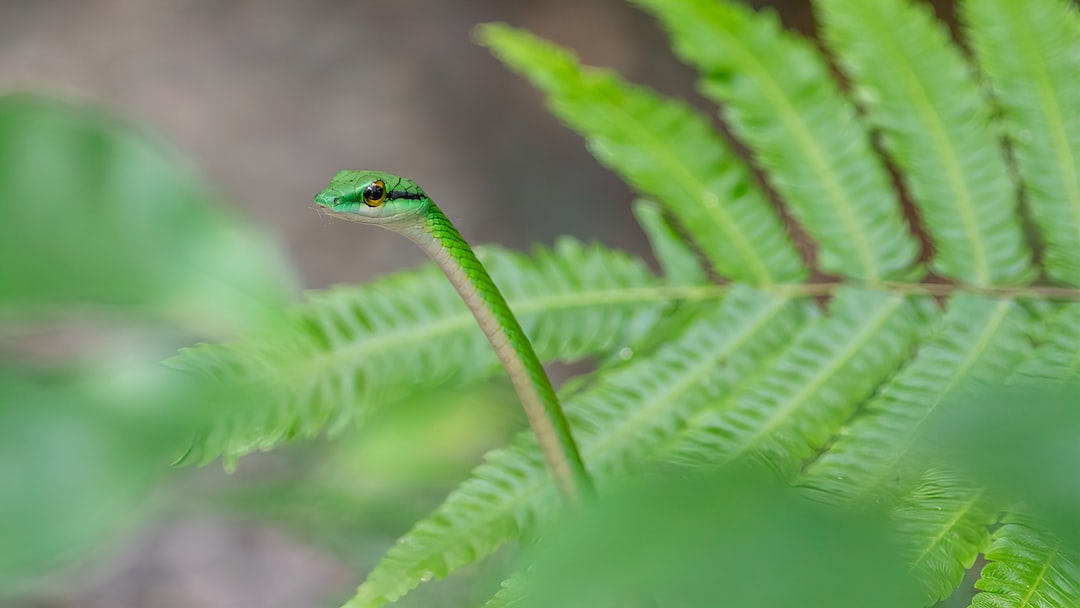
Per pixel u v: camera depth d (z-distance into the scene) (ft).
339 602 3.14
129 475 1.06
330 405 2.76
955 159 2.90
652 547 0.95
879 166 2.92
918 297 2.88
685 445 2.76
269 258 1.59
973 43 2.91
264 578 4.42
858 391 2.83
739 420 2.78
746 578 0.93
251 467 3.63
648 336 2.90
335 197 2.82
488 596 2.93
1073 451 1.09
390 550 2.70
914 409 2.74
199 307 1.50
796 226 3.77
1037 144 2.89
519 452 2.75
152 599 4.35
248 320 1.52
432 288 2.84
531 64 2.93
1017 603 2.56
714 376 2.85
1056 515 1.07
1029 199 2.90
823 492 2.64
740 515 0.97
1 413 1.03
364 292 2.82
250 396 1.24
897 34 2.91
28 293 1.42
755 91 2.93
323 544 3.17
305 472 3.31
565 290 2.91
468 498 2.72
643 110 2.93
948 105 2.90
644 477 1.03
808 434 2.78
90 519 1.02
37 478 1.02
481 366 2.82
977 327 2.84
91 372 1.19
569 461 2.73
